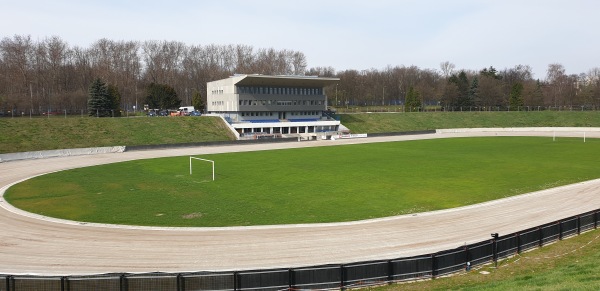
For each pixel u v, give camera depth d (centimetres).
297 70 19900
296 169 5275
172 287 1800
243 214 3188
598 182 4250
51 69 13212
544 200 3544
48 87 13012
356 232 2738
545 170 5009
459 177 4631
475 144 8231
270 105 10431
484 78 15888
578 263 1978
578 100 15375
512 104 13800
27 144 6856
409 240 2577
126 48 15050
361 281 1923
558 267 2019
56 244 2530
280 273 1847
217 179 4616
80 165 5672
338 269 1891
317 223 2947
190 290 1809
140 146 7356
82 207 3400
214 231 2775
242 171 5138
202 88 15925
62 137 7425
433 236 2648
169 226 2891
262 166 5538
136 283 1795
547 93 16638
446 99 14525
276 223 2952
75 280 1784
